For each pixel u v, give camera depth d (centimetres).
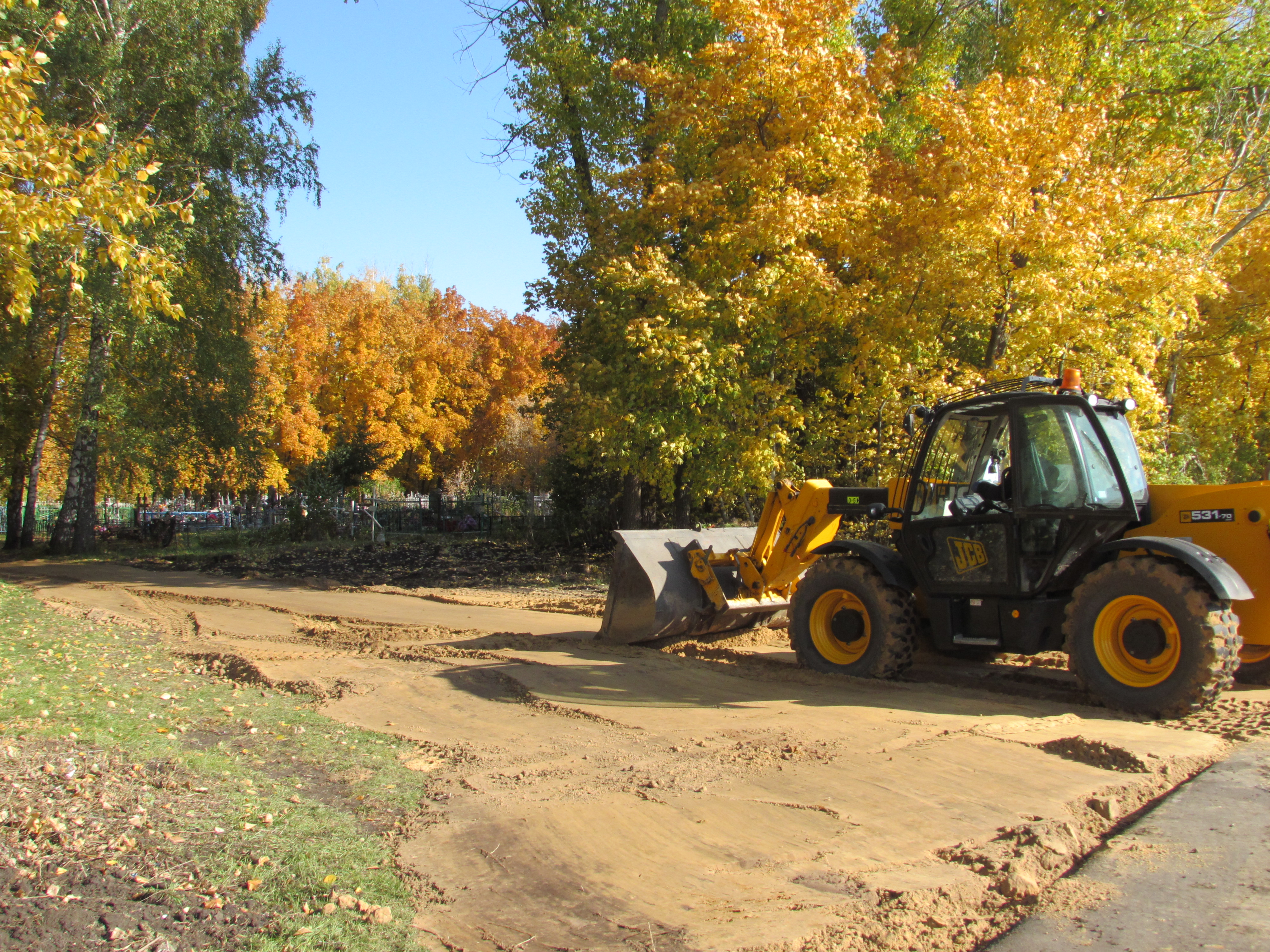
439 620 1274
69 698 688
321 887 358
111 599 1558
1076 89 1727
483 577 1922
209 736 614
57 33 838
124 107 2306
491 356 4584
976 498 784
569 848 414
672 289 1616
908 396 1639
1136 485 743
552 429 2395
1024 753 544
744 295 1661
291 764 555
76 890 326
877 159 1752
